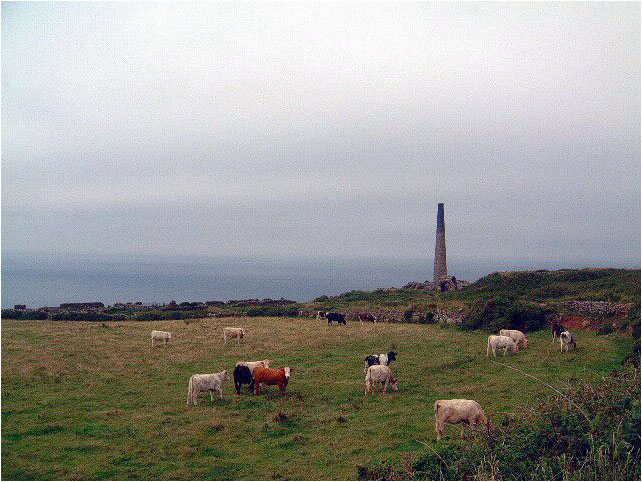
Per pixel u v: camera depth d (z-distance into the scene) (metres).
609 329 31.00
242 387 23.09
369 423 17.91
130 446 16.14
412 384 22.59
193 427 17.81
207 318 47.06
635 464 8.41
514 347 27.25
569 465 9.18
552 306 35.94
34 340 32.34
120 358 27.89
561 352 26.72
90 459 15.21
